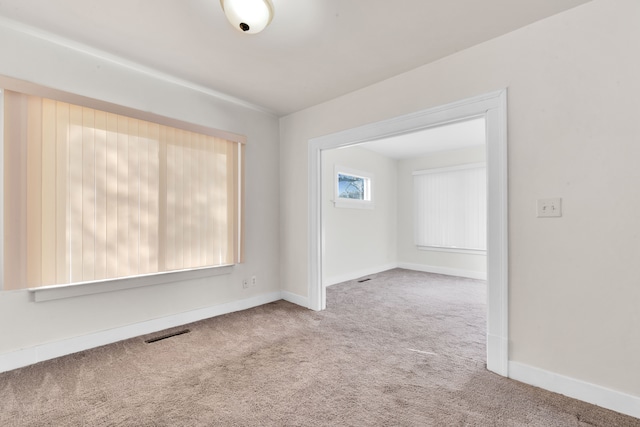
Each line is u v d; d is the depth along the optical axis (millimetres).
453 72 2234
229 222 3168
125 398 1691
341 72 2541
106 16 1853
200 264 2910
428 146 5133
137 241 2473
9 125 1938
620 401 1581
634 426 1473
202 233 2926
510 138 1947
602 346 1639
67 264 2135
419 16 1820
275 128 3676
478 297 3881
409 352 2287
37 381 1843
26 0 1708
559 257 1773
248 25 1649
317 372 1987
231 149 3201
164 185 2646
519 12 1771
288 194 3623
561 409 1608
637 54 1543
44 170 2053
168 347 2346
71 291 2180
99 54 2281
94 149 2258
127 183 2422
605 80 1627
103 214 2293
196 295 2934
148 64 2443
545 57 1817
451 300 3738
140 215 2492
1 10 1806
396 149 5348
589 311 1680
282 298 3715
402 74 2555
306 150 3400
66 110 2141
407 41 2086
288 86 2836
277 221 3697
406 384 1849
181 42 2131
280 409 1605
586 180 1687
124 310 2471
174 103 2736
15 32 1971
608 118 1620
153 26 1953
